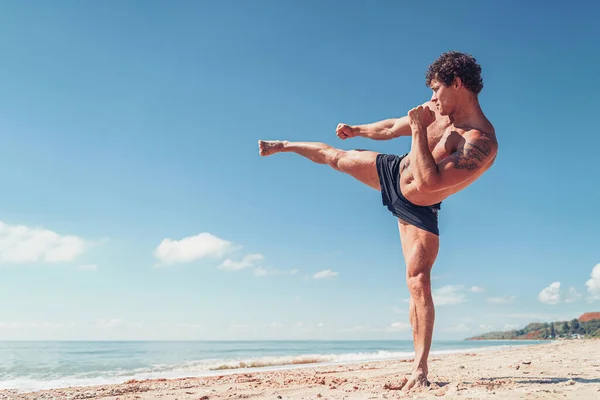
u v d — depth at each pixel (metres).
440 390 3.78
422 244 4.22
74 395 5.49
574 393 3.39
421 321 4.15
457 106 3.91
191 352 42.59
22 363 23.05
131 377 10.87
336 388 4.87
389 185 4.32
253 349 52.56
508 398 3.21
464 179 3.73
